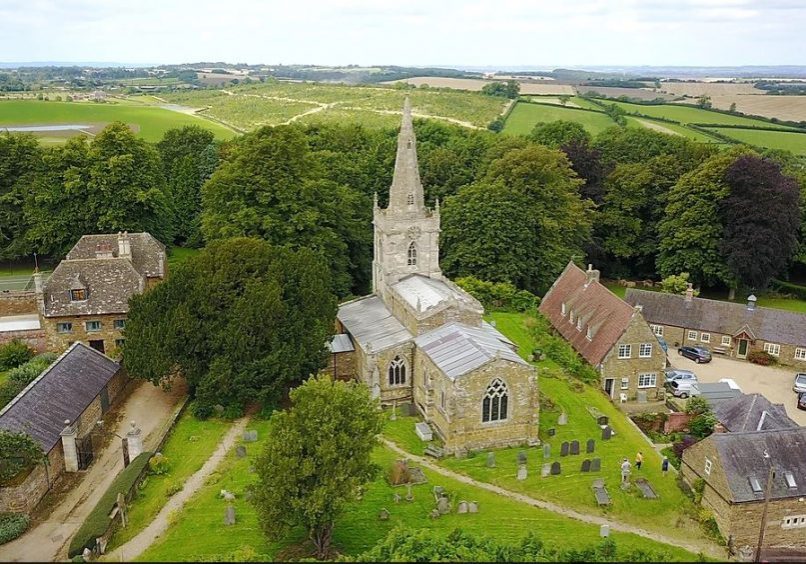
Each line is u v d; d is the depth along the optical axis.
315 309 65.81
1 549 44.59
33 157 106.44
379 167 116.31
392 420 62.53
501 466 55.16
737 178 100.31
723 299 108.81
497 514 48.44
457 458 56.16
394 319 70.25
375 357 63.88
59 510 49.31
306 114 196.62
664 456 59.59
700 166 108.62
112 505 46.78
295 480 41.25
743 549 47.94
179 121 184.12
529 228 99.62
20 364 72.06
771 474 47.19
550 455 57.22
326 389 44.56
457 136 143.12
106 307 74.44
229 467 54.19
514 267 97.00
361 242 102.81
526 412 58.06
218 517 47.53
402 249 71.56
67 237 103.75
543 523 47.69
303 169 91.62
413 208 70.31
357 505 49.09
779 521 48.91
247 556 37.53
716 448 50.28
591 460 55.12
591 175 117.62
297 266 67.94
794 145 155.38
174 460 55.44
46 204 103.25
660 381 73.12
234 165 89.38
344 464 42.03
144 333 62.75
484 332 65.88
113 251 87.69
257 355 61.78
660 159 118.31
